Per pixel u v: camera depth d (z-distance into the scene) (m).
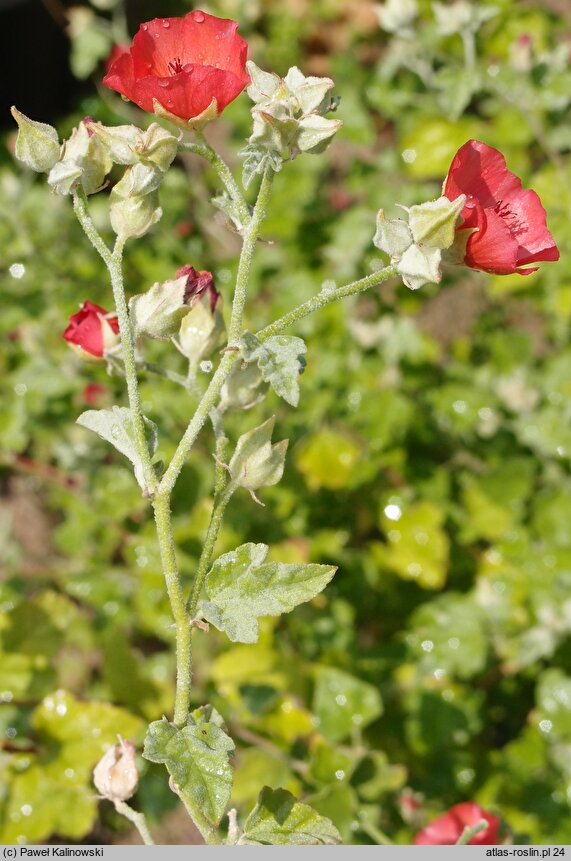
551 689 0.64
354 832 0.58
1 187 0.82
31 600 0.61
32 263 0.80
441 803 0.63
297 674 0.62
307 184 0.79
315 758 0.59
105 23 0.93
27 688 0.60
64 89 1.23
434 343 0.81
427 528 0.72
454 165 0.44
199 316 0.46
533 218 0.46
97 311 0.47
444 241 0.43
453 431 0.77
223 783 0.43
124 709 0.58
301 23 1.10
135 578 0.71
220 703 0.63
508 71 0.71
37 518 0.94
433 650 0.66
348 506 0.75
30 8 1.21
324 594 0.70
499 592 0.68
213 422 0.45
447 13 0.69
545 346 0.91
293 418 0.73
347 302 0.77
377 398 0.74
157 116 0.45
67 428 0.75
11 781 0.57
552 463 0.74
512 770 0.63
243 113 0.84
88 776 0.57
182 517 0.67
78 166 0.45
